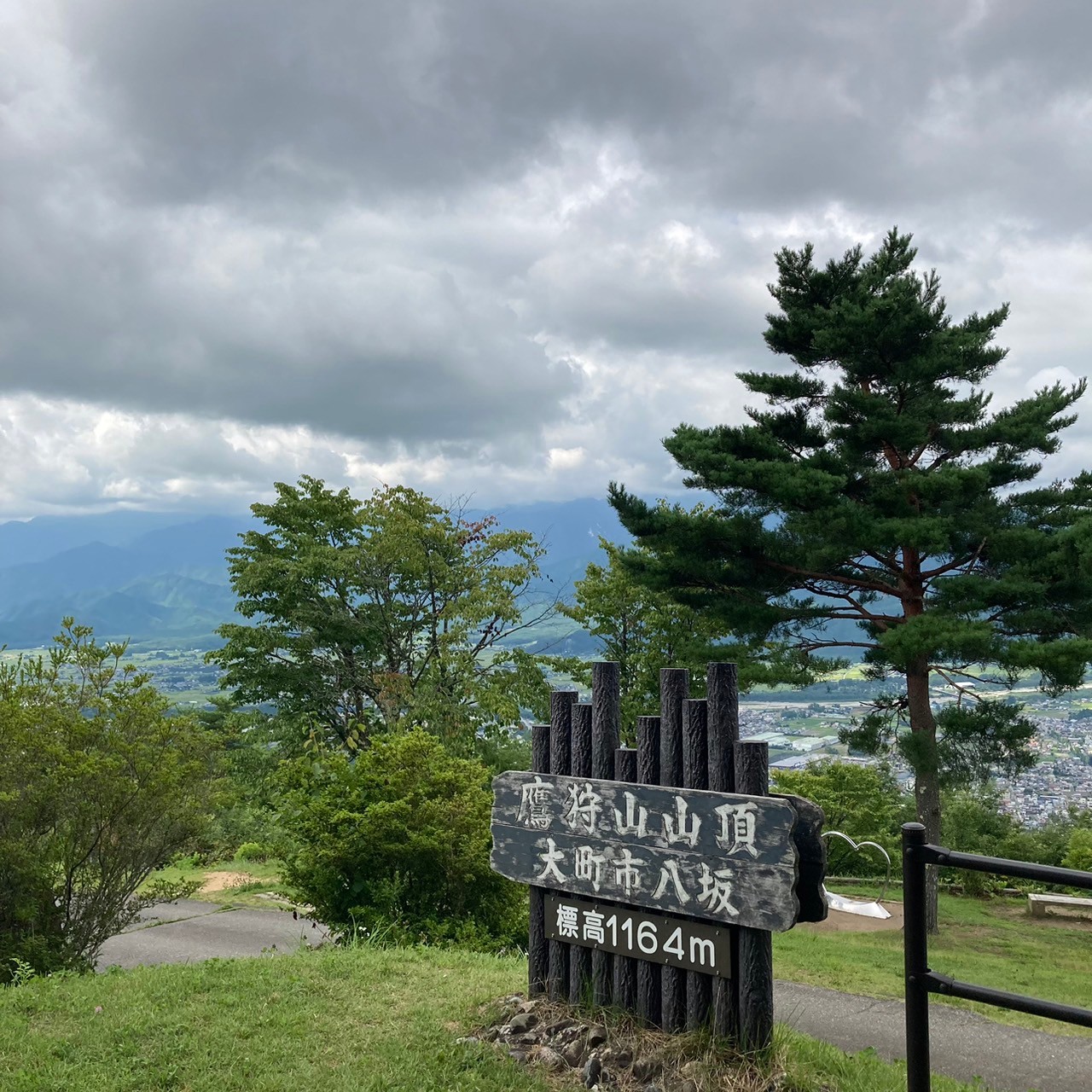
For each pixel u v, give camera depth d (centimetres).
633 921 504
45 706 935
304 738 2414
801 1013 896
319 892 969
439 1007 581
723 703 481
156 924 1378
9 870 858
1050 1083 700
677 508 1895
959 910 1961
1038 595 1609
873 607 2064
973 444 1742
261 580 2475
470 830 968
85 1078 479
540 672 2320
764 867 449
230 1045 521
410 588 2559
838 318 1834
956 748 1705
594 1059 477
